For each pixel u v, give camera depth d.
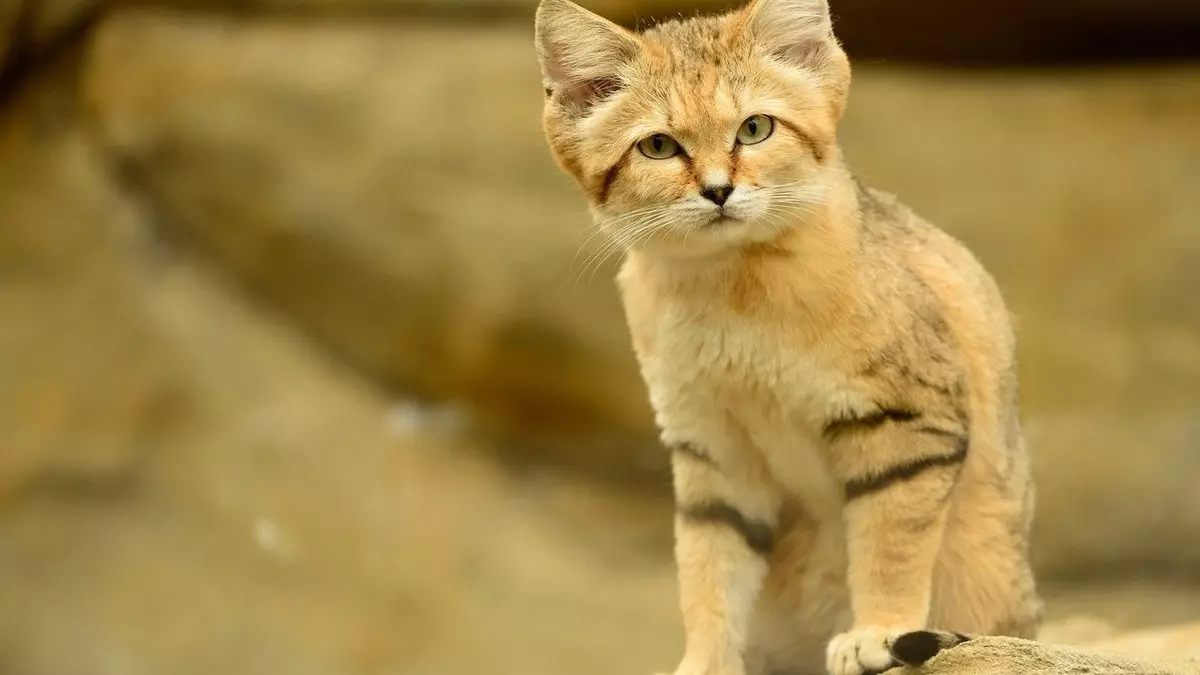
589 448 13.15
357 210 13.31
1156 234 12.27
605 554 12.81
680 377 5.95
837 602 6.37
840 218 5.81
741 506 6.24
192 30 13.79
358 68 13.52
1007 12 12.59
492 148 13.15
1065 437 11.99
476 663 11.83
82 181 13.62
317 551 12.45
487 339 13.02
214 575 12.29
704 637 6.16
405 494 12.84
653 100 5.80
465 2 13.64
